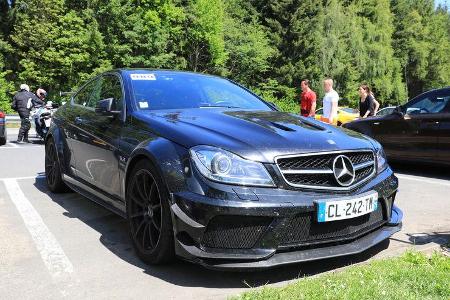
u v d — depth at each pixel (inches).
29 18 1350.9
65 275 131.4
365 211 131.8
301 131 139.2
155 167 131.8
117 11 1300.4
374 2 2169.0
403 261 136.0
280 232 119.0
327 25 1702.8
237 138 128.3
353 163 136.8
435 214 206.1
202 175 120.6
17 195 233.3
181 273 132.3
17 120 902.4
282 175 121.9
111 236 167.6
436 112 317.1
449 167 326.3
